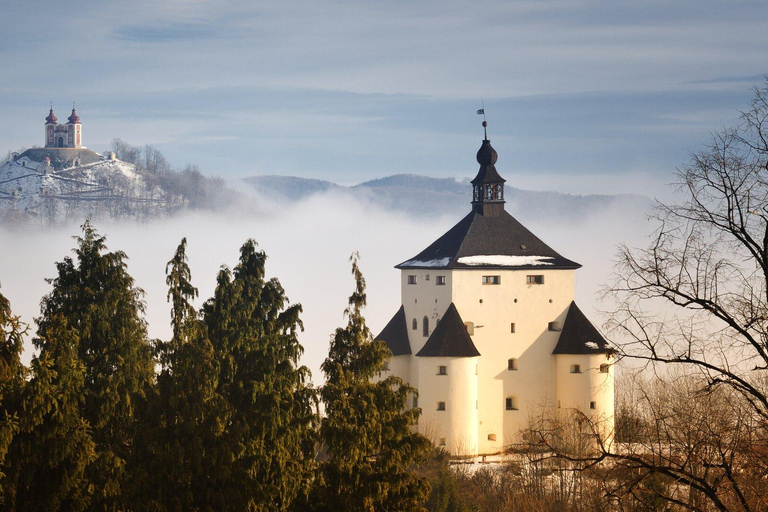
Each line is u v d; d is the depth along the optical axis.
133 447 96.19
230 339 104.44
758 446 56.84
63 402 88.25
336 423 100.94
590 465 58.78
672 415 59.50
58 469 88.88
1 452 83.12
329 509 98.81
